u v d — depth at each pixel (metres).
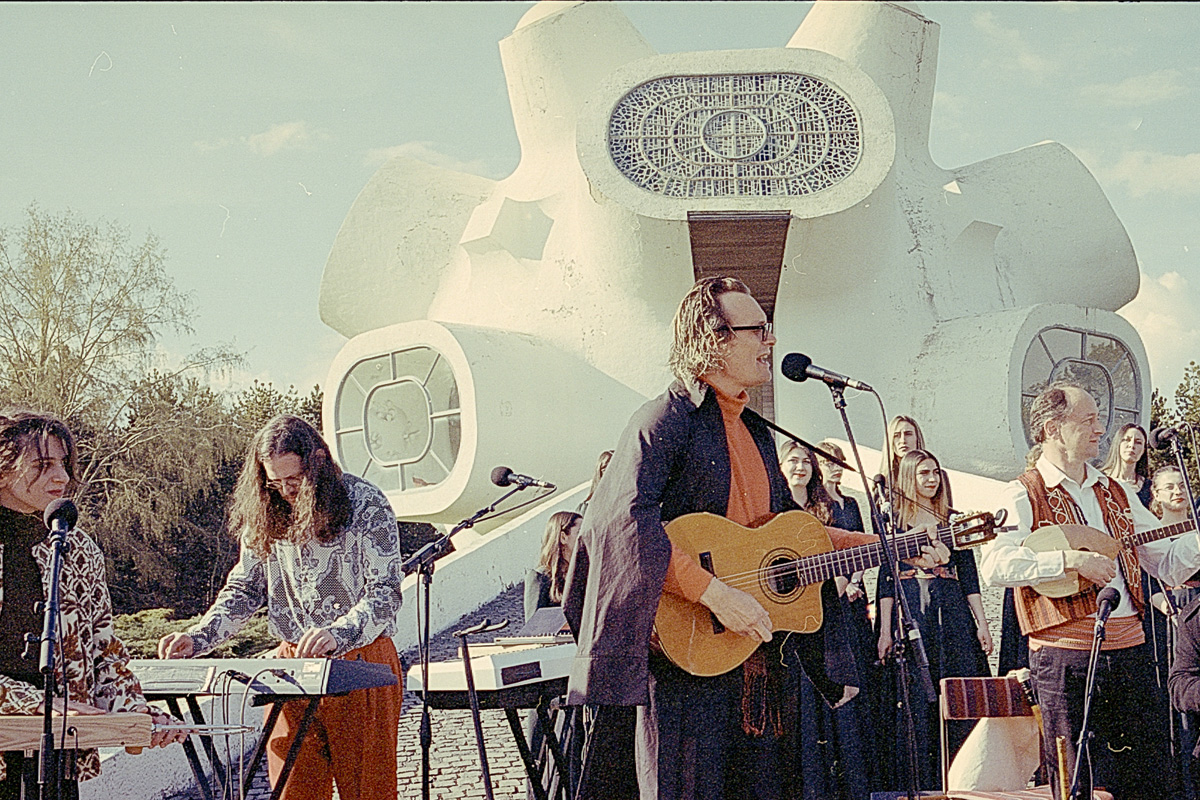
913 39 19.33
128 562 23.52
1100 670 4.11
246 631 15.41
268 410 26.56
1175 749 4.55
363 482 4.18
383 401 18.22
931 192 19.08
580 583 3.41
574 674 3.21
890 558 3.64
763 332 3.42
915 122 19.67
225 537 24.58
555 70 19.11
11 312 22.02
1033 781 4.67
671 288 16.91
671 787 3.26
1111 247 20.23
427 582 4.35
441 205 20.28
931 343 17.25
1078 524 4.25
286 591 4.12
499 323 18.36
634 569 3.18
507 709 4.48
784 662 3.44
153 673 3.75
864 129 15.78
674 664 3.30
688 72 15.79
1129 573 4.23
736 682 3.34
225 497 24.78
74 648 3.37
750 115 15.85
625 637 3.16
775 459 3.63
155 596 23.77
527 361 17.00
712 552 3.42
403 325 17.16
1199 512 4.30
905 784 5.32
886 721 5.49
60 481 3.36
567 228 18.39
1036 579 4.10
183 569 24.30
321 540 4.02
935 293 17.97
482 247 18.84
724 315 3.39
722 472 3.45
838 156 15.90
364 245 20.17
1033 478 4.40
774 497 3.58
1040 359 17.52
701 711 3.29
